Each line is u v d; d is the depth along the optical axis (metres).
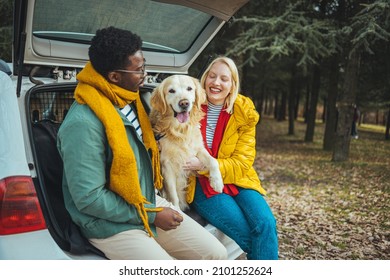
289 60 13.77
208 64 2.83
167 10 2.50
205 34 2.73
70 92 2.66
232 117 2.58
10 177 1.66
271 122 28.47
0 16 7.52
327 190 7.17
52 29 2.22
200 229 2.20
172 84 2.34
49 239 1.71
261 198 2.52
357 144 15.46
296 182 8.00
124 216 1.85
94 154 1.76
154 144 2.34
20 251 1.63
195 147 2.48
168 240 2.15
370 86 12.30
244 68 11.24
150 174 2.01
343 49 9.76
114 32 1.86
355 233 4.72
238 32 10.74
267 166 10.16
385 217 5.37
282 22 9.04
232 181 2.54
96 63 1.85
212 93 2.55
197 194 2.55
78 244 1.83
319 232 4.77
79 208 1.78
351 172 8.86
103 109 1.79
